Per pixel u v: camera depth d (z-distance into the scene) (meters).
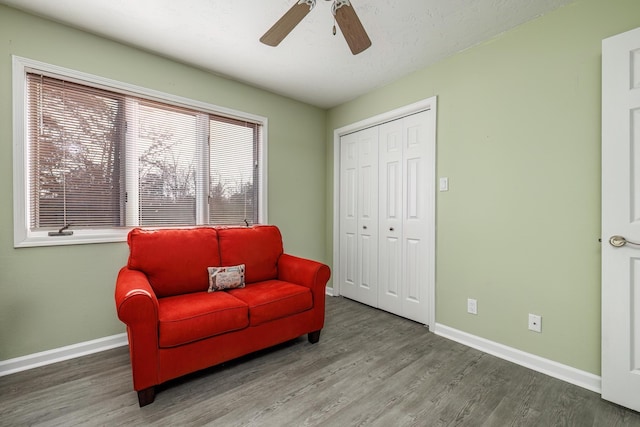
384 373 1.86
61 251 2.01
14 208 1.85
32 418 1.42
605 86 1.57
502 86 2.07
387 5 1.78
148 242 2.06
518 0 1.74
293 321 2.14
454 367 1.93
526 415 1.47
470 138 2.26
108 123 2.23
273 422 1.42
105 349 2.15
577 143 1.74
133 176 2.35
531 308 1.93
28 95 1.93
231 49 2.32
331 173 3.66
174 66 2.49
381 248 3.07
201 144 2.71
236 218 2.95
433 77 2.52
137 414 1.46
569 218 1.78
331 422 1.42
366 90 3.10
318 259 3.65
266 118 3.11
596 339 1.68
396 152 2.91
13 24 1.85
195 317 1.68
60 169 2.04
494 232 2.12
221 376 1.82
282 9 1.85
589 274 1.70
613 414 1.48
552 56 1.84
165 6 1.82
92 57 2.11
